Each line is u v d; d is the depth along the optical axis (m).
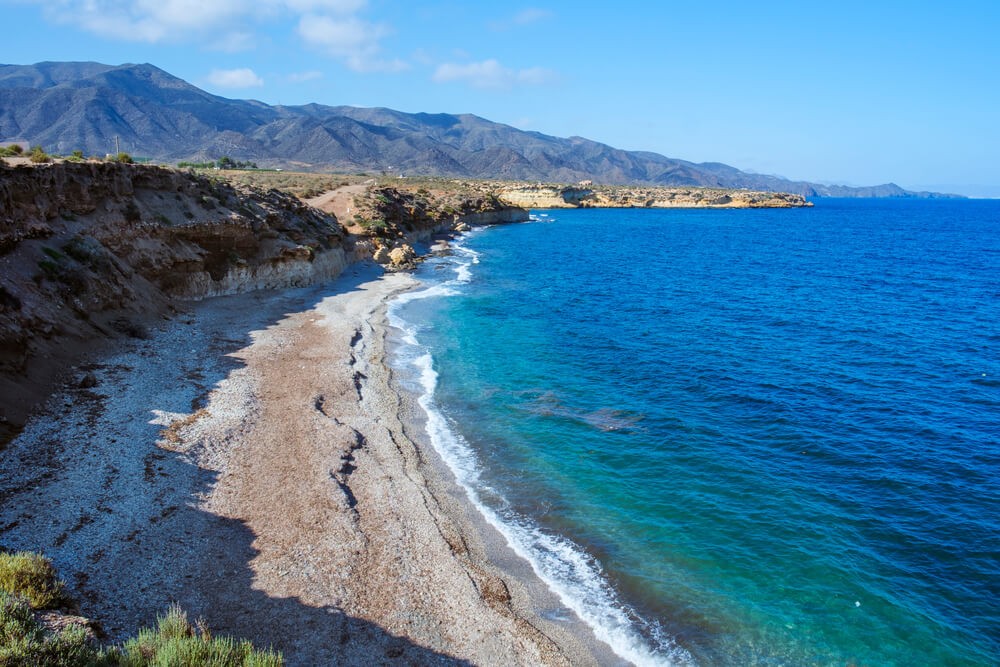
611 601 15.19
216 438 21.33
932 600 15.34
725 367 33.69
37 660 8.71
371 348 35.03
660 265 77.56
